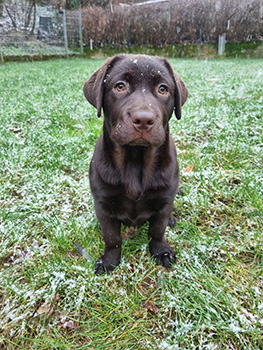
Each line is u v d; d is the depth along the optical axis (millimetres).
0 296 406
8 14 3461
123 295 396
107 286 410
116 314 370
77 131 915
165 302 383
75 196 607
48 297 390
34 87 1504
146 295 406
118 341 345
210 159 708
